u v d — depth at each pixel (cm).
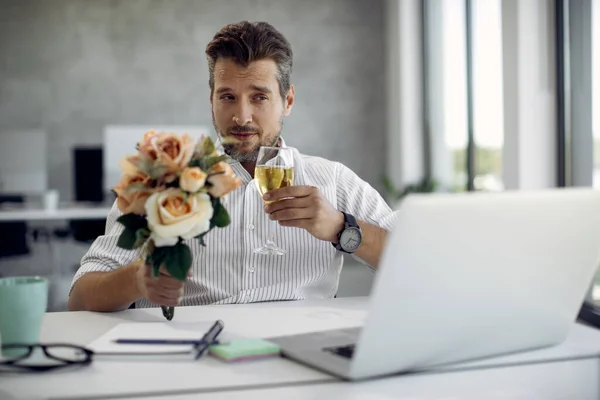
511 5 454
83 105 686
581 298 109
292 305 148
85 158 625
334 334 118
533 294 101
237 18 711
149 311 142
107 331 124
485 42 542
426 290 89
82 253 681
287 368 100
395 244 84
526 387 95
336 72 735
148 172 106
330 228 150
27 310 102
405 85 696
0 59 669
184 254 113
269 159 146
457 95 608
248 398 87
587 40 407
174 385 92
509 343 107
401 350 94
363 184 195
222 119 177
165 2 696
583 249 103
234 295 170
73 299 152
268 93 176
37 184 636
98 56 687
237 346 106
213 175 109
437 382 96
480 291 94
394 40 714
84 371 98
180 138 107
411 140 697
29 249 577
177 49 701
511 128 460
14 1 669
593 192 100
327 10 730
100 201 625
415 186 674
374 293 86
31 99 677
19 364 99
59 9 678
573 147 429
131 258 163
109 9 687
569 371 102
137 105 696
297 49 727
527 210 93
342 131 739
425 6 684
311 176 191
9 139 629
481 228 90
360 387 92
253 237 174
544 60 446
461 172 605
